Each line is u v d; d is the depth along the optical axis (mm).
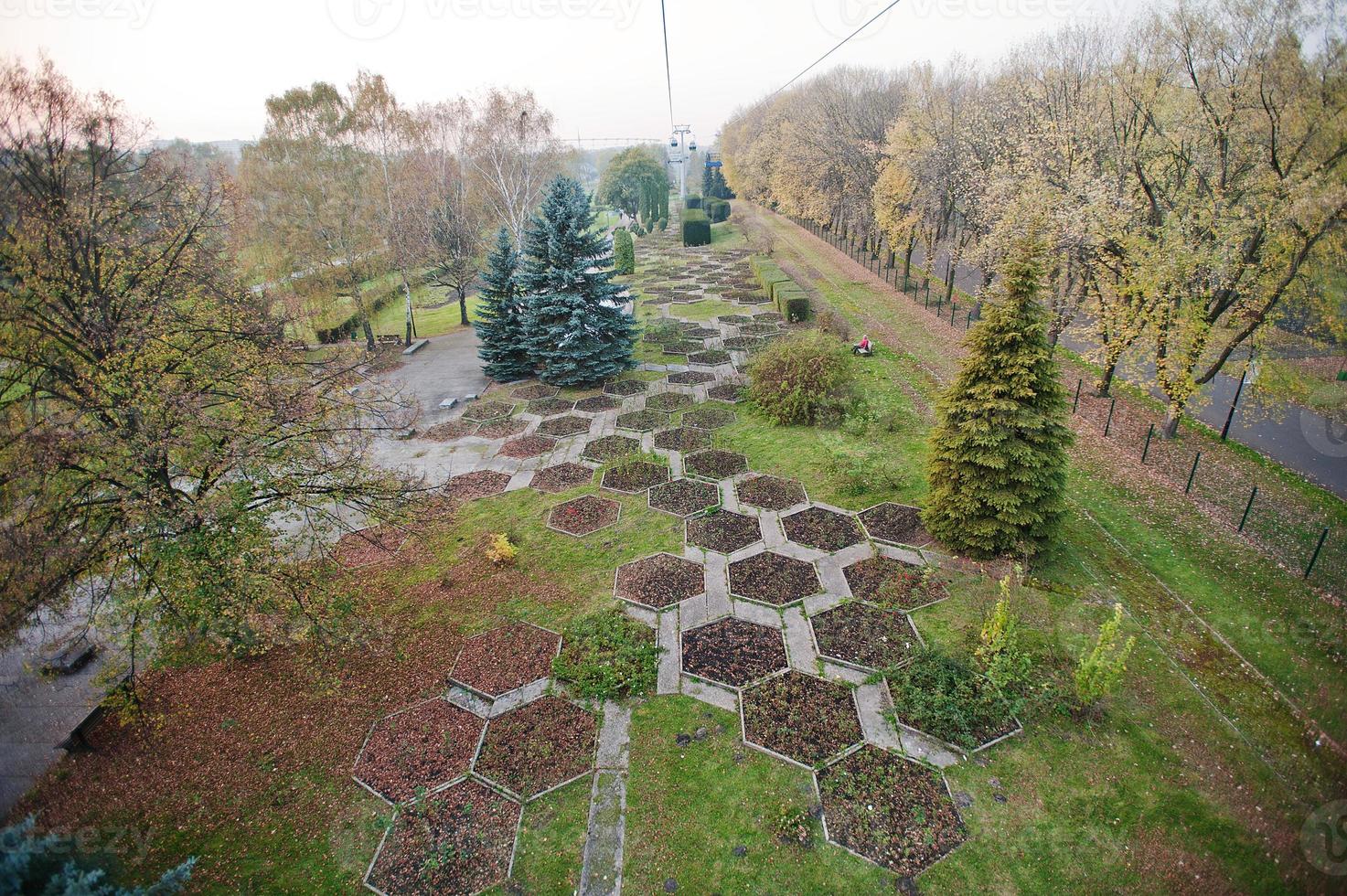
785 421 17203
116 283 8875
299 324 23516
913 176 29672
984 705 8141
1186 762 7438
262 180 24562
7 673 9523
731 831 6844
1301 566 10469
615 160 69812
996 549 11055
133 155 9617
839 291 32438
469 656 9500
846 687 8664
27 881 5023
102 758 8109
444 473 15484
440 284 32250
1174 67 15719
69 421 7570
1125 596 10227
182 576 7855
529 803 7246
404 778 7609
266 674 9414
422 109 29766
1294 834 6445
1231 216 13969
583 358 20812
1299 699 8055
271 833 7055
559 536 12578
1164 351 15797
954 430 11094
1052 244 16953
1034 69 24750
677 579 11047
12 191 7805
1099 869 6363
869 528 12266
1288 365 14211
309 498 9625
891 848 6598
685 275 40125
